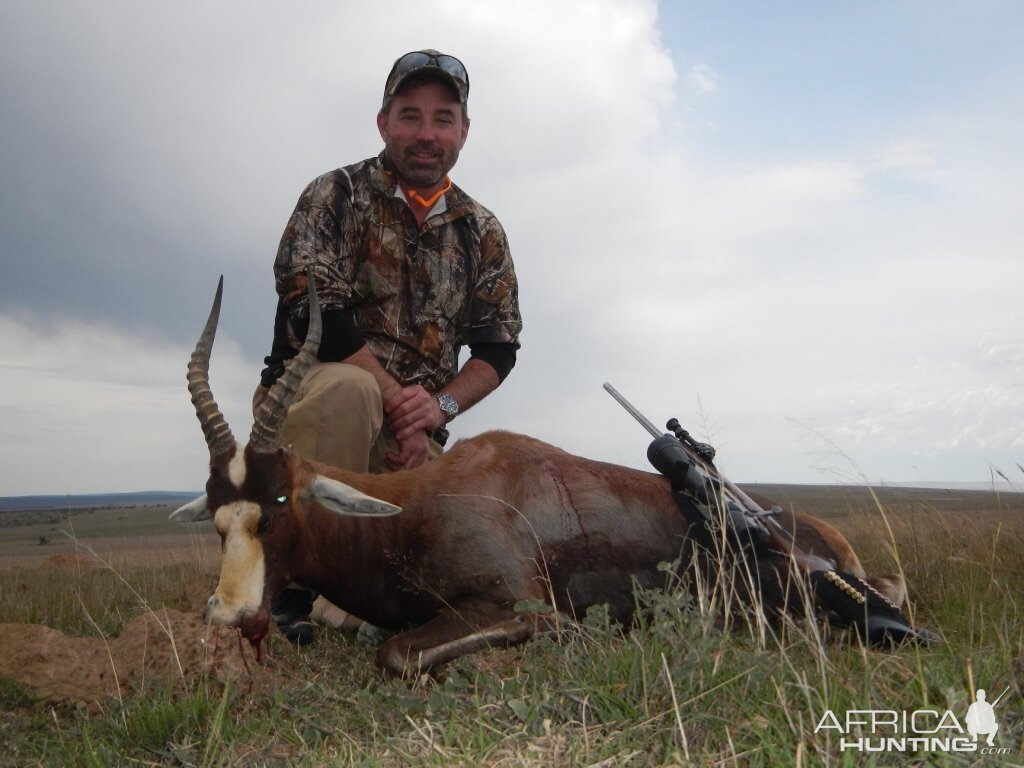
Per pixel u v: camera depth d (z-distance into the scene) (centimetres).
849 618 138
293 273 181
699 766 87
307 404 172
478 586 144
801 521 166
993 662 108
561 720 101
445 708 107
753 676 103
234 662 134
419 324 194
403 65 189
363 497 137
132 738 114
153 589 244
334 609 176
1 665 133
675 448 158
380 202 191
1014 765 81
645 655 109
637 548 157
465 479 152
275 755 103
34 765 107
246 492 135
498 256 204
